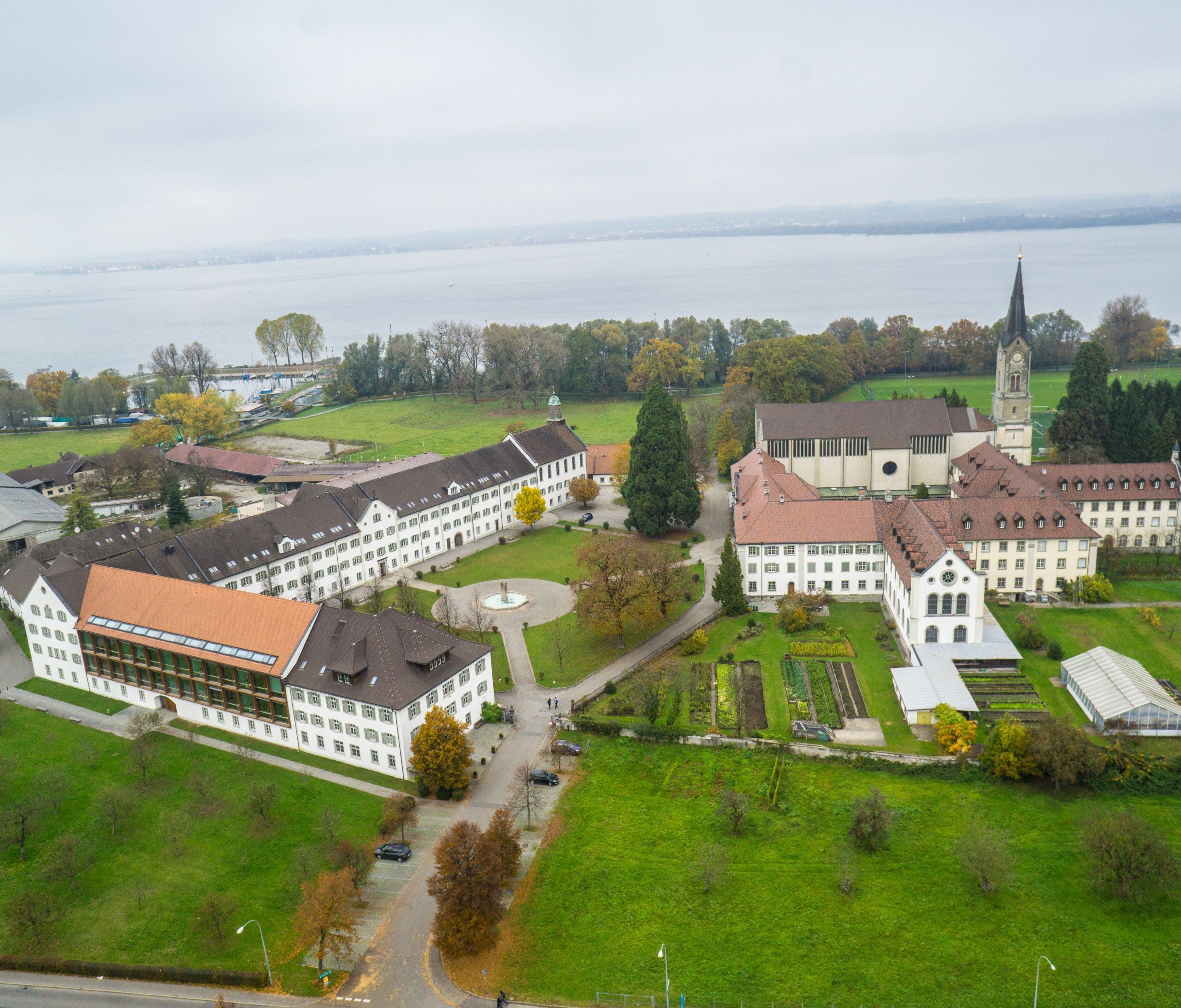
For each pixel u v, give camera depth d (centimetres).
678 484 17388
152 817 9506
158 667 11519
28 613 12731
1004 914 7706
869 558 14238
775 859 8512
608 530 18750
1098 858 7825
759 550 14350
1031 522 13825
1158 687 10631
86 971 7581
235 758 10538
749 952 7444
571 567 16462
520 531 18912
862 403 19312
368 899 8262
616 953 7500
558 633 12650
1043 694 11156
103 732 11244
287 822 9331
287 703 10575
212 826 9331
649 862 8531
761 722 10819
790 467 19350
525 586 15562
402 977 7394
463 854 7581
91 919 8131
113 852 9000
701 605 14388
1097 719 10300
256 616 11000
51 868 8475
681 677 11531
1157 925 7519
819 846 8662
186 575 13512
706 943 7562
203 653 10981
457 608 14700
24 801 9312
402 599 13812
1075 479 15725
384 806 9512
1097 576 13825
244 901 8269
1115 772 9356
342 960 7569
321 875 7631
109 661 11981
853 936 7550
